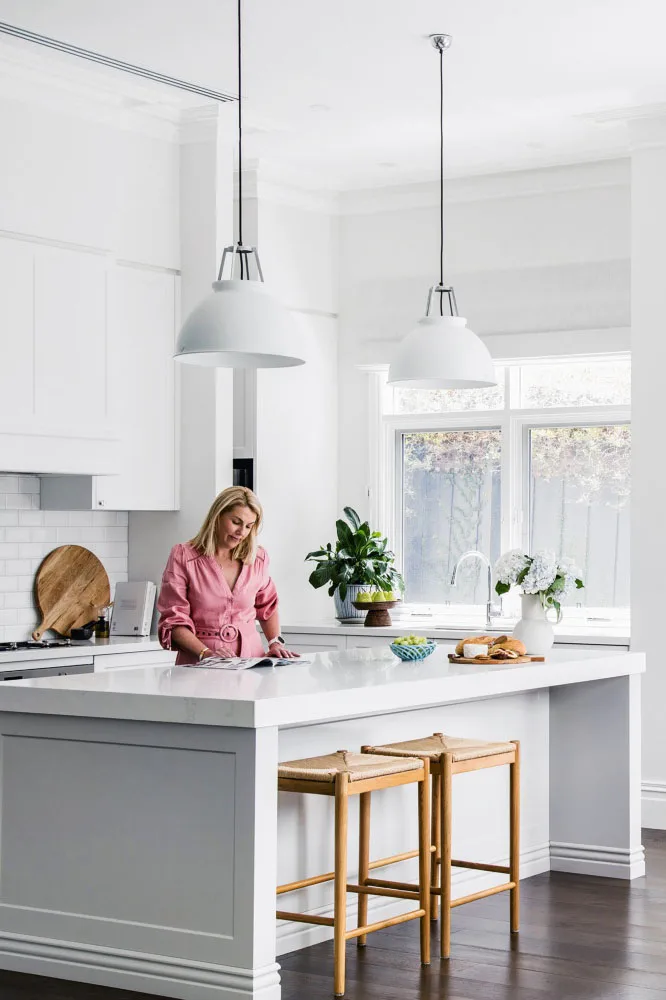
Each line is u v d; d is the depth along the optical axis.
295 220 7.70
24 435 5.89
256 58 5.76
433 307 7.67
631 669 5.57
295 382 7.68
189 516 6.69
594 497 7.37
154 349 6.57
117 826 4.07
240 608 5.14
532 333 7.38
